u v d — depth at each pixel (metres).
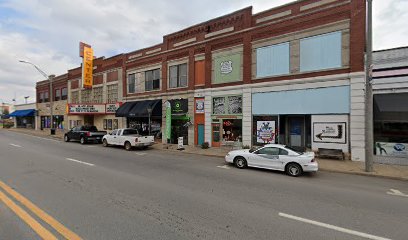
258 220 5.36
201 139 20.39
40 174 9.15
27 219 5.06
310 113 15.05
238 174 10.27
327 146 14.45
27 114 45.00
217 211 5.83
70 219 5.11
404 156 12.56
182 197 6.83
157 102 22.88
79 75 34.19
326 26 14.54
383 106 13.02
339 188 8.33
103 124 29.73
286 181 9.23
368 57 10.87
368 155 10.95
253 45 17.41
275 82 16.33
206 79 19.89
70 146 19.58
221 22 19.23
